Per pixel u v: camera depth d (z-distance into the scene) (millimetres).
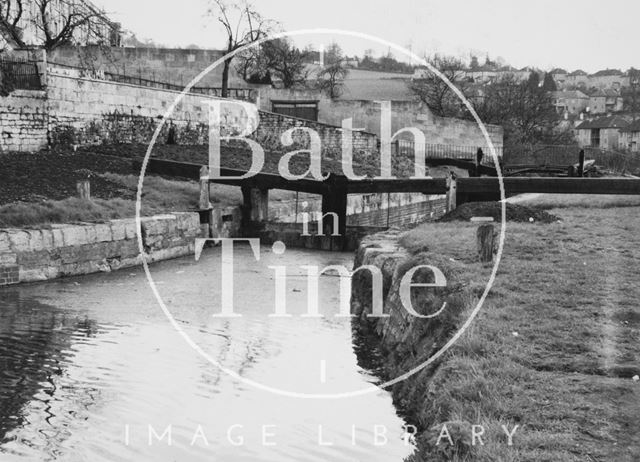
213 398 11602
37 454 9750
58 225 22828
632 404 8039
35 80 33250
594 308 11250
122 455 9703
